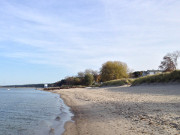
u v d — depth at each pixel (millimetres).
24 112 18094
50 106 22141
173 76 30188
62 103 23734
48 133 9492
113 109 14094
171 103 13680
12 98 39031
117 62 74812
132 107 13875
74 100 25750
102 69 74438
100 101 20219
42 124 12000
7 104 26250
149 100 16625
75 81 117312
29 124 12469
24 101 30922
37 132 10109
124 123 9484
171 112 10586
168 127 7879
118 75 71875
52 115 15398
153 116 10141
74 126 10250
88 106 17562
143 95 21578
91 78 103812
